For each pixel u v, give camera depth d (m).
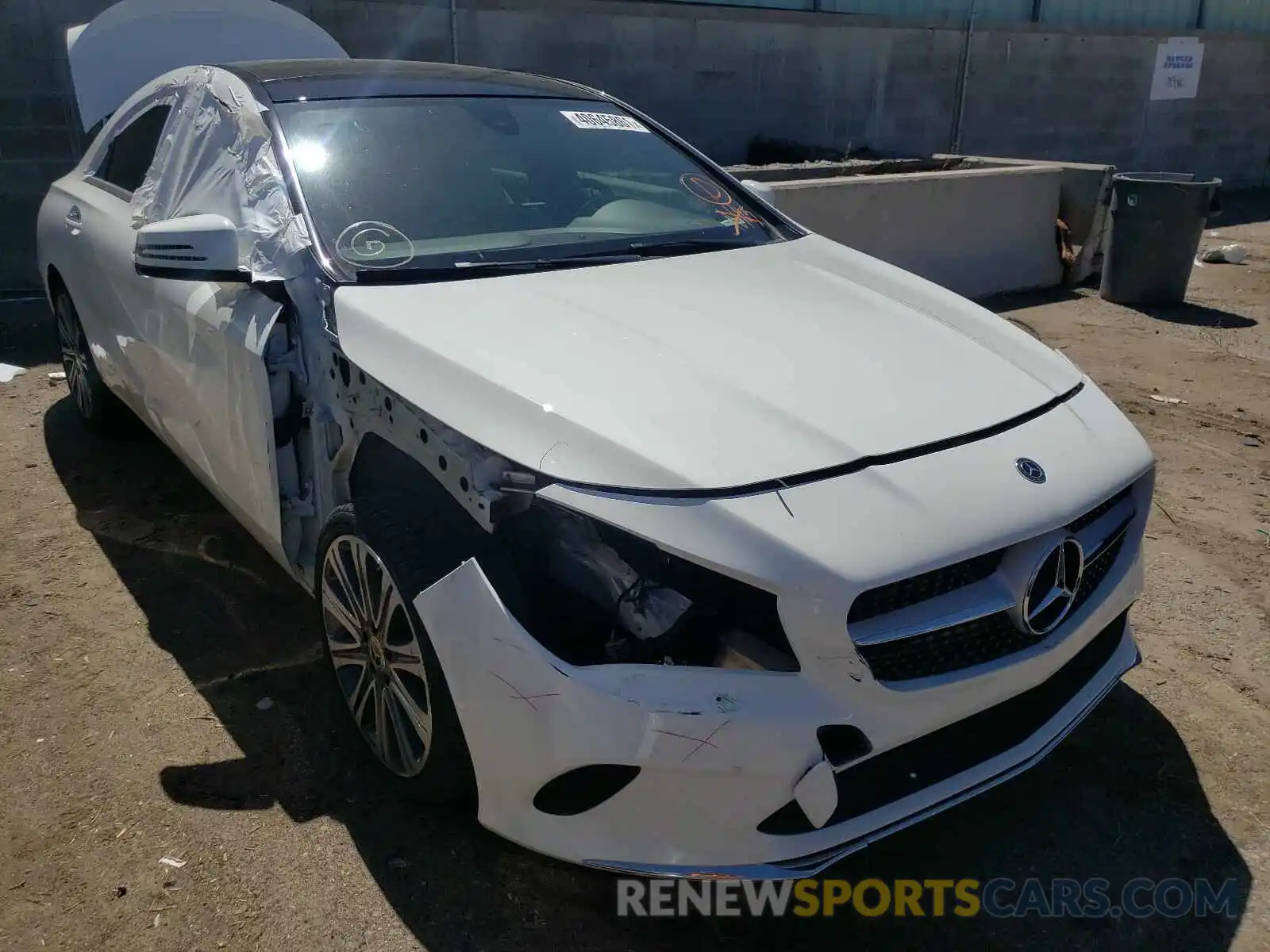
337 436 2.78
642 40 10.13
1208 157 16.11
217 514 4.26
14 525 4.13
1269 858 2.61
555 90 3.89
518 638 2.12
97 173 4.52
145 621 3.48
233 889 2.40
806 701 2.03
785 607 2.01
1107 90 14.33
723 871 2.07
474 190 3.21
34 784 2.72
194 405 3.30
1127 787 2.85
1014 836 2.68
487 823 2.25
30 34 7.28
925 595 2.13
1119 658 2.73
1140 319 8.03
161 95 4.03
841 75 11.77
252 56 5.54
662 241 3.33
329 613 2.77
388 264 2.84
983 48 12.88
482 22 9.13
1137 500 2.65
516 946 2.29
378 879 2.45
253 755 2.85
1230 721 3.12
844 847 2.14
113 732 2.93
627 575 2.11
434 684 2.29
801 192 7.05
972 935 2.37
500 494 2.17
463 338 2.48
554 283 2.87
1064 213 9.05
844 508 2.09
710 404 2.29
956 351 2.77
